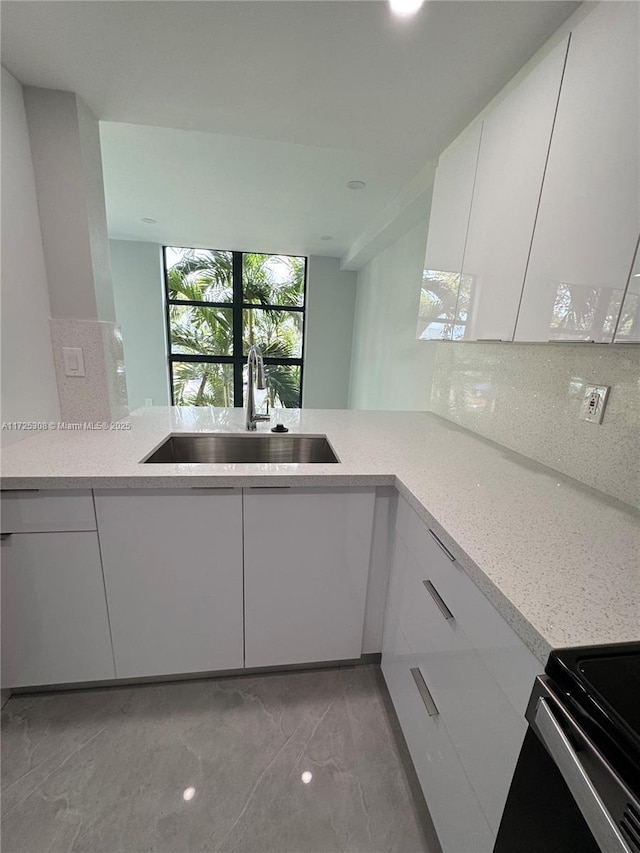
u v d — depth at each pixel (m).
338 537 1.21
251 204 2.77
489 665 0.67
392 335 3.15
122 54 1.11
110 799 1.02
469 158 1.24
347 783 1.07
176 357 4.63
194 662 1.28
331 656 1.36
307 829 0.97
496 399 1.49
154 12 0.96
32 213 1.30
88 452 1.21
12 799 1.01
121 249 4.09
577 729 0.45
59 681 1.23
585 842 0.47
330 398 4.93
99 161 1.45
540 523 0.85
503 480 1.10
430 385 2.24
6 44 1.06
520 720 0.58
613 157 0.72
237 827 0.97
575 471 1.12
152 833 0.95
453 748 0.80
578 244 0.81
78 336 1.45
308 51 1.09
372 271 3.83
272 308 4.70
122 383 1.67
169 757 1.12
